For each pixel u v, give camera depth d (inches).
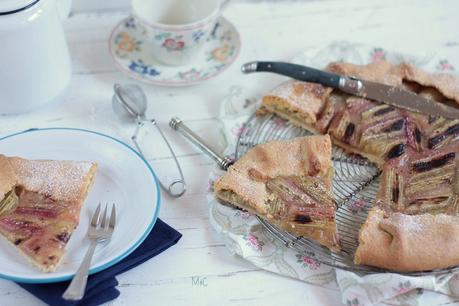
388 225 22.3
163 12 31.1
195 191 25.4
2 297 21.8
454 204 23.6
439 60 30.4
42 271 21.2
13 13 25.0
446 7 34.2
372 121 26.8
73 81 29.9
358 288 21.5
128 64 30.0
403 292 21.4
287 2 34.7
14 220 22.4
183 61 30.0
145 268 22.8
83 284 20.5
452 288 22.0
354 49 30.8
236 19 33.6
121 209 23.6
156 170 26.1
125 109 27.7
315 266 22.8
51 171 23.7
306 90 27.7
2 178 23.1
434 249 21.7
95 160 25.1
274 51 31.8
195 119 28.4
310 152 24.9
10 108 27.7
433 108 27.0
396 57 30.6
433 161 25.3
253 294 22.2
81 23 33.0
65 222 22.4
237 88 29.3
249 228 23.6
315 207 23.7
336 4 34.5
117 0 33.7
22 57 26.0
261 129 27.5
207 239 23.8
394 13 33.9
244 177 24.2
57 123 28.0
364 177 25.8
